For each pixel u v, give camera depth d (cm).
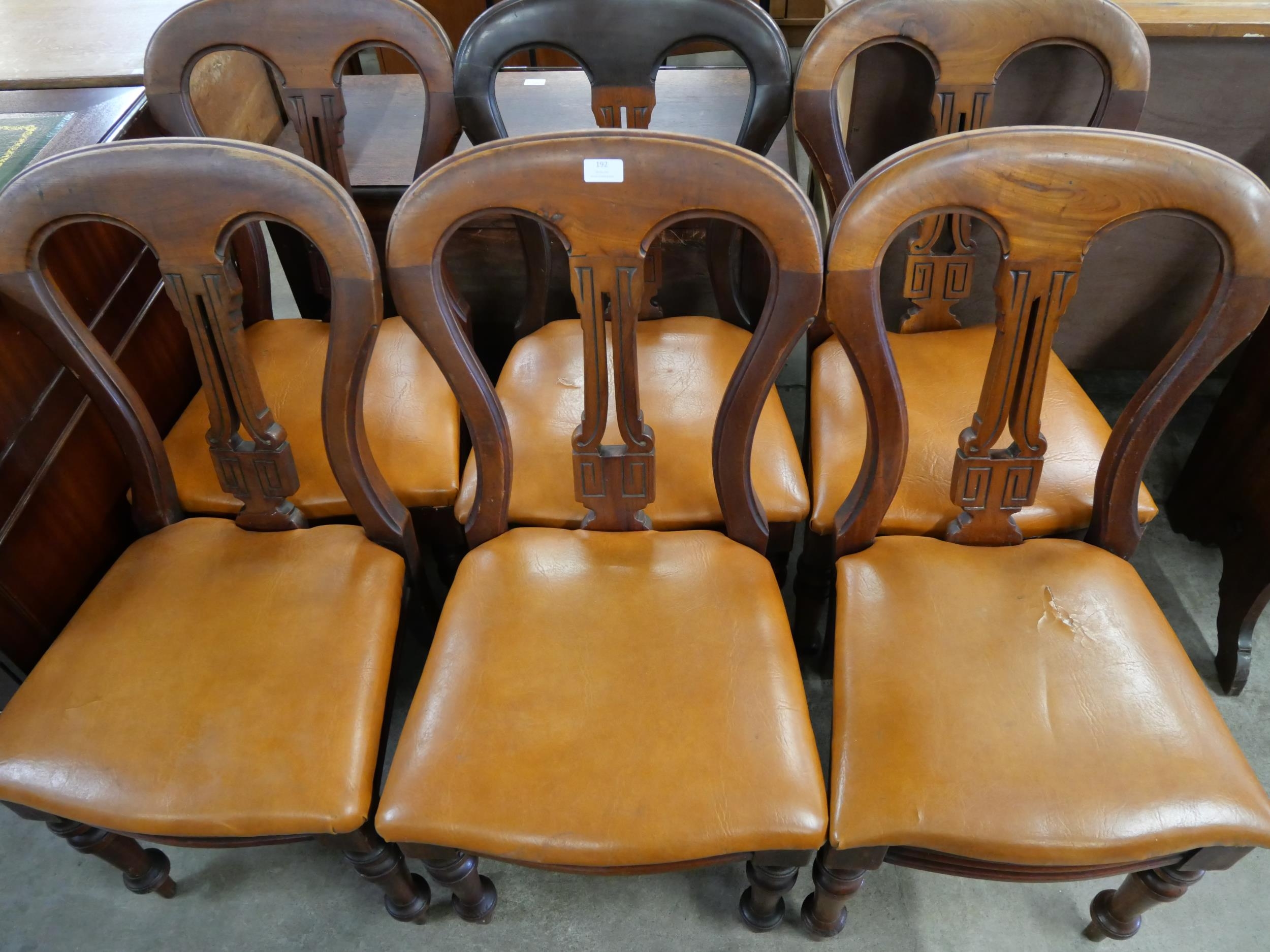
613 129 80
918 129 136
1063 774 84
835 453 117
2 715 93
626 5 110
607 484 101
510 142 80
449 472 118
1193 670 92
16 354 105
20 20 167
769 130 117
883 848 86
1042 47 120
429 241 83
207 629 98
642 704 90
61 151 124
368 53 298
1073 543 104
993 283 158
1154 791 83
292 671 95
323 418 96
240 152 83
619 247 83
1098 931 111
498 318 171
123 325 128
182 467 116
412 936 116
